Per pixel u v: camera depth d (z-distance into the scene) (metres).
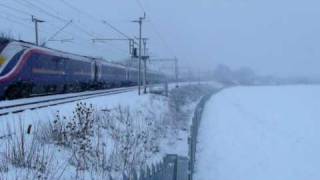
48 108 18.17
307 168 16.64
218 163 16.05
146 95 36.38
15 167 8.61
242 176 14.44
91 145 11.62
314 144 22.75
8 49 22.95
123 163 11.28
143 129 17.45
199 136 22.08
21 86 24.06
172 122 24.95
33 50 25.72
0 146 9.75
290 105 52.53
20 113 15.55
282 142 22.86
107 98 26.61
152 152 14.77
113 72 51.00
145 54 45.59
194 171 14.21
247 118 35.28
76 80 35.62
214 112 38.06
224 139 22.20
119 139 13.97
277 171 15.77
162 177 9.02
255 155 18.53
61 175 8.62
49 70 28.72
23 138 9.83
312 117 37.78
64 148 10.98
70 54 34.12
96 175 9.72
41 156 9.52
